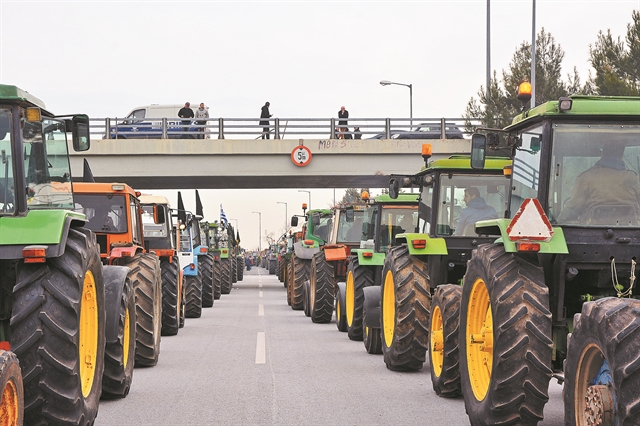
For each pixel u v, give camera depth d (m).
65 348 6.23
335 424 7.63
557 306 6.96
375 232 15.38
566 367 5.86
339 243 19.97
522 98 7.64
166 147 36.34
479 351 7.48
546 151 7.14
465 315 7.59
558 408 8.36
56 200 7.37
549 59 31.81
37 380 6.14
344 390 9.49
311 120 36.69
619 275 6.98
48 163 7.20
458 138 36.88
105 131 36.44
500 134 8.02
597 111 7.05
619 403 5.13
